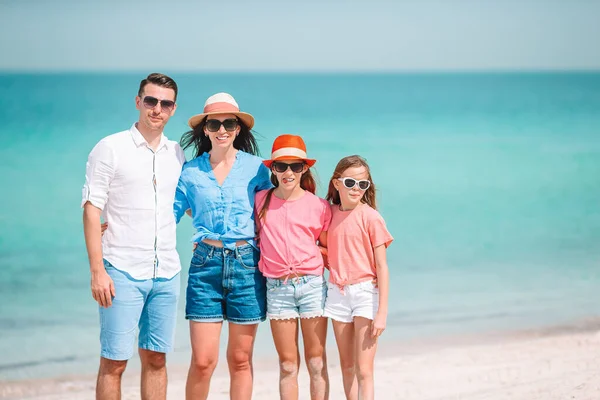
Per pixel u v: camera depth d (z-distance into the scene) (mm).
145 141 4520
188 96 59750
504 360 6781
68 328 8094
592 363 6605
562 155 25844
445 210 15516
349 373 4863
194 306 4711
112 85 83875
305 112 50156
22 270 10500
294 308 4727
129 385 6332
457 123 41469
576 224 14016
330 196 5078
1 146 25906
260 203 4816
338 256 4812
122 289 4453
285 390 4797
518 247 12047
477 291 9422
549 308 8672
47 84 87000
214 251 4695
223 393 5996
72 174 19734
